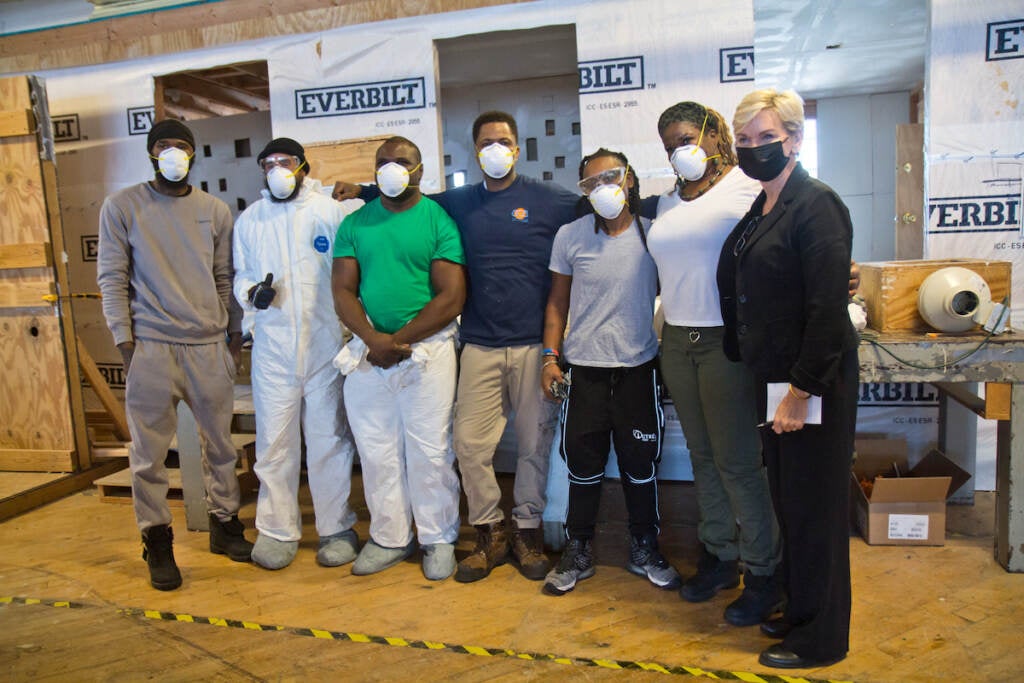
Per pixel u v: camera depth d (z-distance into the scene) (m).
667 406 3.50
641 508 2.47
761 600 2.17
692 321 2.17
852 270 1.90
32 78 3.63
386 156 2.45
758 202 1.94
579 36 3.34
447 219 2.54
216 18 3.75
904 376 2.40
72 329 3.80
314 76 3.65
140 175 3.97
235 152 4.94
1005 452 2.43
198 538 3.03
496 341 2.51
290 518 2.76
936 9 3.02
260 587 2.56
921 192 3.50
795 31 4.70
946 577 2.41
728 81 3.23
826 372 1.71
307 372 2.66
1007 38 2.98
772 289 1.81
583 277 2.37
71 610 2.43
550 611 2.30
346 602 2.42
